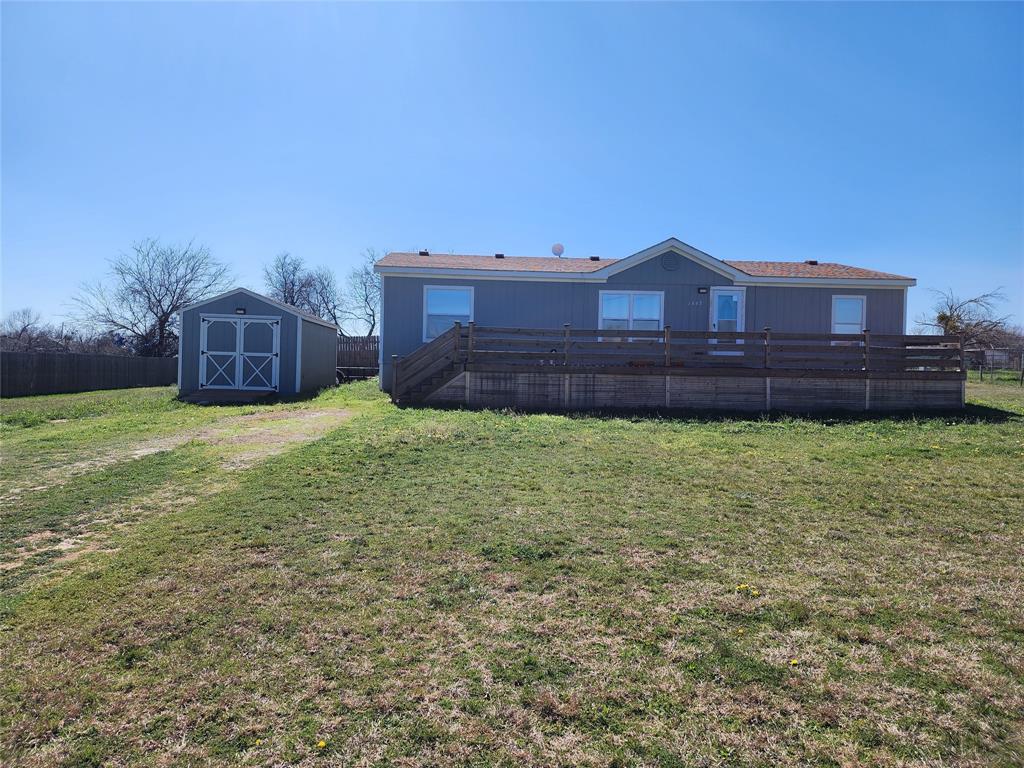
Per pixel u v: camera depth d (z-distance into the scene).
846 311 16.05
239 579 4.30
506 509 5.91
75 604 3.94
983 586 4.21
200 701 2.94
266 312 17.41
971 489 6.82
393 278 15.48
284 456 8.27
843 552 4.85
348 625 3.64
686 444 9.28
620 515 5.74
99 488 6.82
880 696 2.96
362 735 2.71
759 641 3.47
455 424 10.42
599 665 3.23
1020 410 13.16
